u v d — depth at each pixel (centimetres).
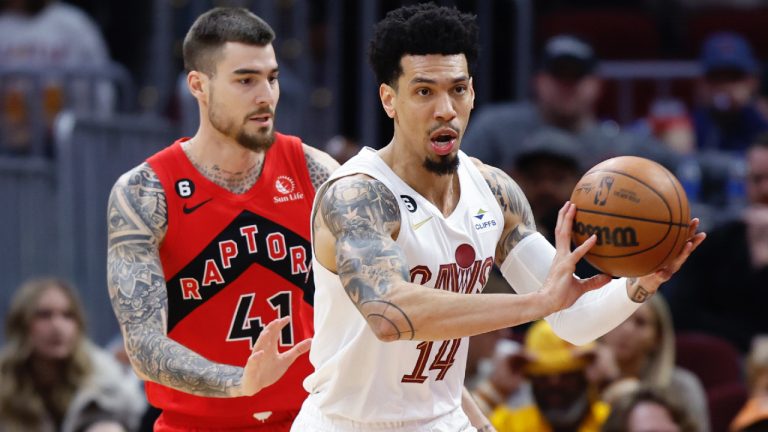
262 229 1291
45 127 2608
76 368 1955
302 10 2566
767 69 2848
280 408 1290
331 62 2534
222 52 1244
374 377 1064
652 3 3347
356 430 1081
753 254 2189
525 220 1126
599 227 983
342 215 998
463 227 1058
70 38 2844
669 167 2459
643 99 2856
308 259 1304
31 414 1938
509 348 1703
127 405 1938
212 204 1282
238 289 1288
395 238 1022
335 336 1067
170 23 2753
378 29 1026
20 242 2564
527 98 2561
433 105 999
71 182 2414
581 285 964
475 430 1129
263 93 1248
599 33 3191
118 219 1259
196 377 1155
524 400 1692
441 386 1101
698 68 2811
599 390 1700
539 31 3183
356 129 2533
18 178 2564
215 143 1279
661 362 1825
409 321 926
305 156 1323
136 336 1207
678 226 984
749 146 2666
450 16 1003
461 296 927
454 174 1077
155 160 1288
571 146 2100
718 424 1884
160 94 2748
